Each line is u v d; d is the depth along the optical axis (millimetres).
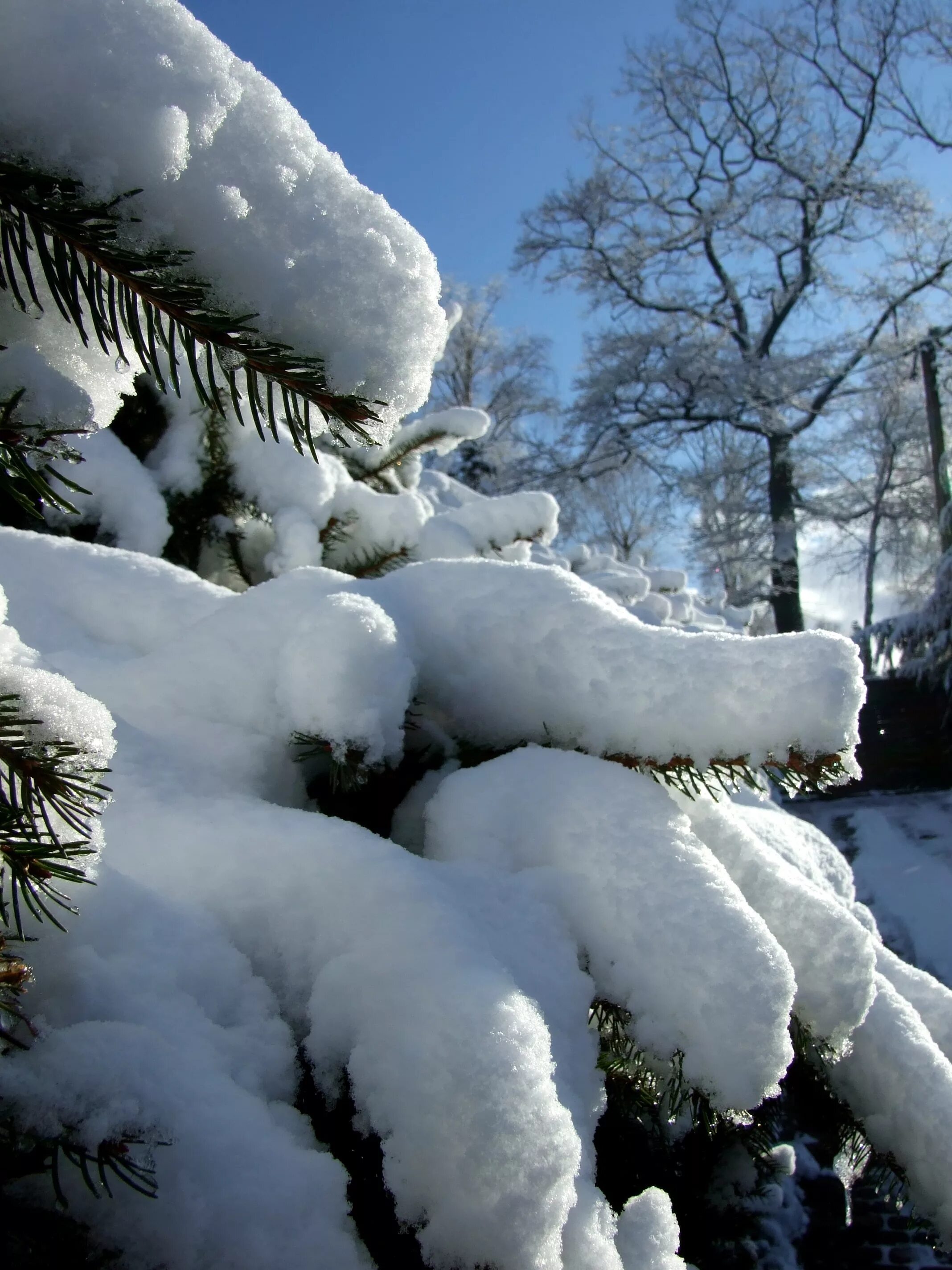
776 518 20156
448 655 1284
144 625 1489
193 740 1189
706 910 953
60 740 626
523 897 987
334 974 845
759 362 20000
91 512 2168
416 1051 749
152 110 515
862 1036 1258
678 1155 1413
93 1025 707
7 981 645
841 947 1130
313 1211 681
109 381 658
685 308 21906
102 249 526
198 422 2318
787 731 1063
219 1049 782
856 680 1066
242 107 573
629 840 1026
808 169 20203
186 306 552
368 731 1097
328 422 625
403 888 891
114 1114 607
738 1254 1760
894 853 6785
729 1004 904
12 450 562
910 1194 1222
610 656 1182
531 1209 684
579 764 1147
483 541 2490
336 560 2449
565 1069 851
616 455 21297
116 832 1007
